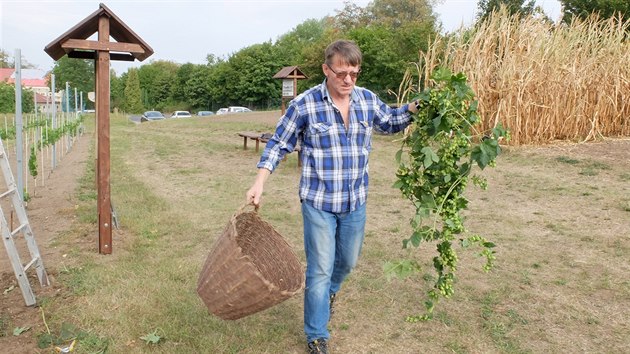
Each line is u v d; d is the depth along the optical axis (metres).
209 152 14.22
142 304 4.00
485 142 3.06
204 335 3.57
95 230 6.13
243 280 2.64
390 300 4.15
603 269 4.77
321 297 3.16
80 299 4.10
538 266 4.86
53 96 13.55
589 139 12.37
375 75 30.61
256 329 3.66
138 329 3.63
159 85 84.00
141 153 14.35
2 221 3.85
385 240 5.75
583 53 12.65
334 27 64.12
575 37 12.77
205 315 3.85
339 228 3.25
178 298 4.12
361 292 4.31
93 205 7.54
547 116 11.90
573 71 11.95
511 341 3.52
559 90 11.93
